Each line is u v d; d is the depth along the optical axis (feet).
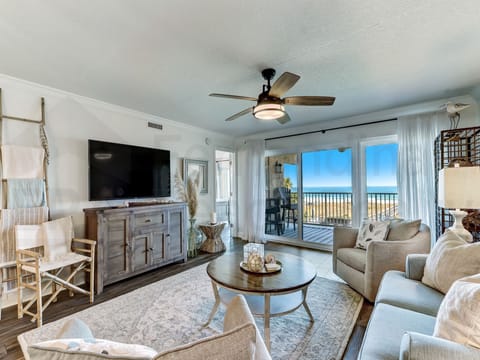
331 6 5.39
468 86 9.86
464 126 10.93
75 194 10.34
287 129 16.51
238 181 19.27
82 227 10.50
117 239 10.00
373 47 7.04
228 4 5.28
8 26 5.90
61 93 9.93
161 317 7.49
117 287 9.76
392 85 9.70
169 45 6.82
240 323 3.03
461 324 3.32
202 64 7.89
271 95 7.61
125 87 9.66
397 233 8.91
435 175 10.95
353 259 9.11
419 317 4.59
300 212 16.24
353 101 11.44
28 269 7.68
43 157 9.19
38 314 7.14
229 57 7.49
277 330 6.82
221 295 7.27
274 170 17.61
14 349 6.17
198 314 7.65
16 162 8.55
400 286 6.03
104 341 2.38
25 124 9.04
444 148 10.73
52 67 8.02
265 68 8.18
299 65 8.03
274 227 17.58
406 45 6.95
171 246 12.30
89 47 6.88
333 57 7.57
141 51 7.12
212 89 9.89
